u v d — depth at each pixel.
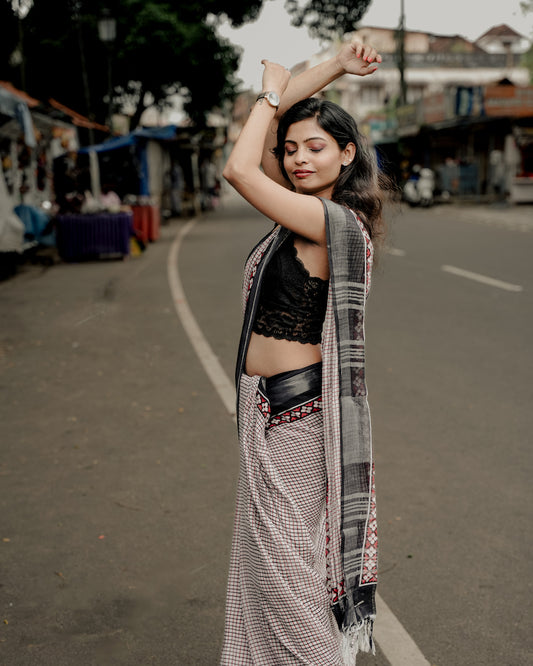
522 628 2.74
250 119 1.96
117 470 4.23
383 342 7.12
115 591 3.02
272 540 1.99
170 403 5.43
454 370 6.15
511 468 4.20
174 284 10.91
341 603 2.04
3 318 8.55
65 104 28.06
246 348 2.07
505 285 10.06
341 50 2.16
